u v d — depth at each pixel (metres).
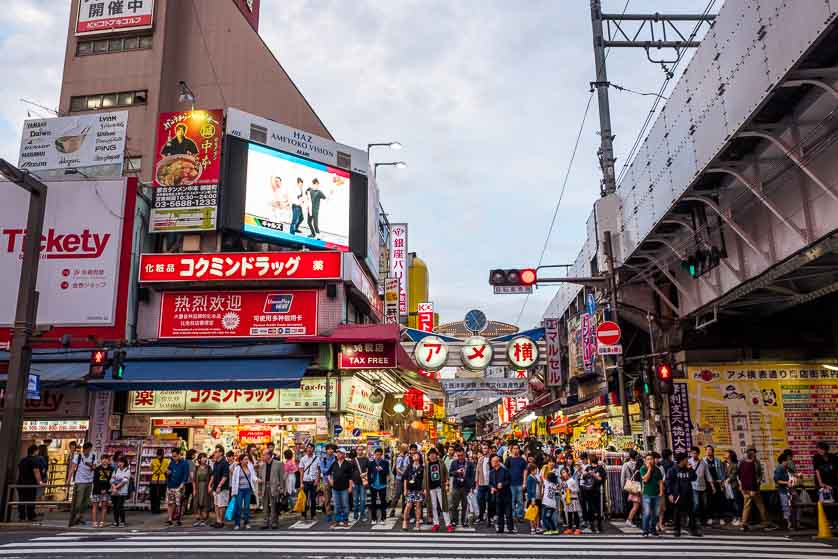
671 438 17.08
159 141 21.45
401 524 14.66
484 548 11.08
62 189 20.56
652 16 18.34
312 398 19.25
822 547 11.26
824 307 17.36
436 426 44.50
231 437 19.55
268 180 21.72
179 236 21.34
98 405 19.06
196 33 31.48
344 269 20.27
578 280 16.48
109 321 19.56
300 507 15.41
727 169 11.26
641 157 15.20
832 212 9.64
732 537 12.60
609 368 19.77
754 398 17.16
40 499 17.50
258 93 30.98
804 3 7.73
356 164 24.44
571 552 10.66
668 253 16.11
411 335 21.39
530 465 14.15
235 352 19.02
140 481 17.88
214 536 12.48
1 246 20.39
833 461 13.74
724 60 10.16
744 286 12.89
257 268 20.05
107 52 30.47
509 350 21.20
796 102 9.73
